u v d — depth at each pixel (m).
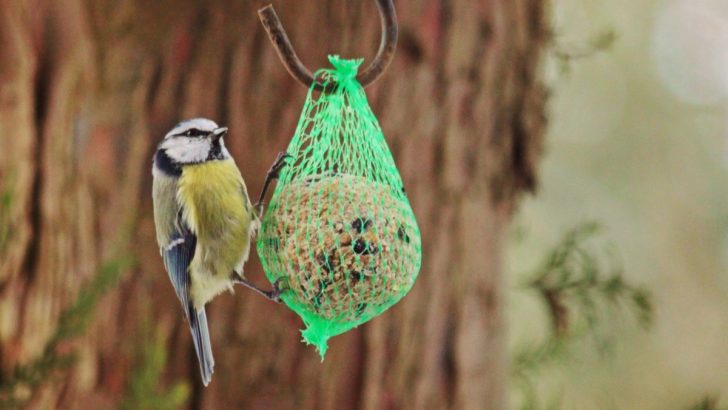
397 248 7.49
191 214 8.69
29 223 10.82
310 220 7.49
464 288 11.85
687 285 25.22
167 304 11.16
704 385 24.27
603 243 22.69
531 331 20.50
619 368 22.23
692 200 25.38
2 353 10.60
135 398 8.10
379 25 11.41
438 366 11.71
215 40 11.35
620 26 24.25
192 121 8.95
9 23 10.89
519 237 13.54
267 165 11.18
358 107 8.02
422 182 11.63
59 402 10.49
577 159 24.88
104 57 11.37
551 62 14.12
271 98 11.26
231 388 11.09
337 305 7.50
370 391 11.35
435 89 11.70
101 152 11.28
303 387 11.12
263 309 11.12
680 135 25.33
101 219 11.22
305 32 11.29
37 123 11.02
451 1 11.78
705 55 25.44
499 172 12.14
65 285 10.92
